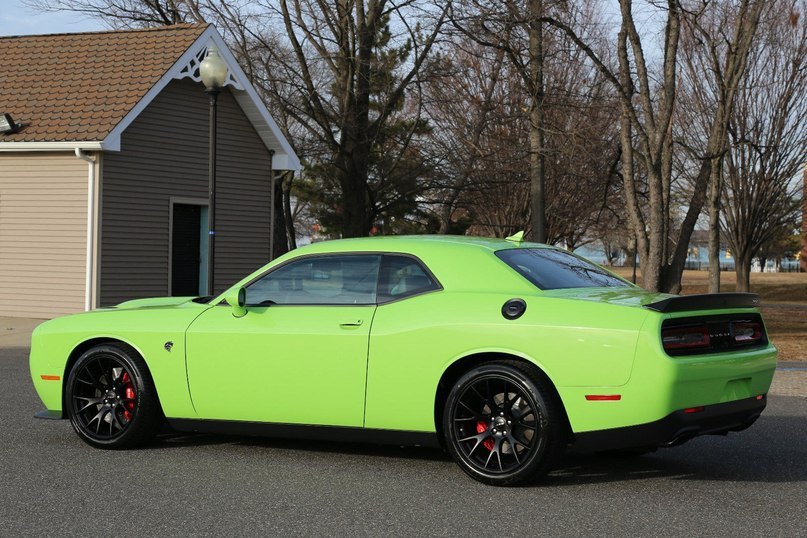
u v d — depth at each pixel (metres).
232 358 6.59
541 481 6.06
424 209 27.83
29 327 17.73
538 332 5.70
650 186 17.83
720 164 20.59
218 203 21.83
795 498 5.64
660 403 5.43
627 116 17.73
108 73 20.08
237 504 5.46
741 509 5.37
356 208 25.73
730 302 5.85
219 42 21.11
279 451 6.98
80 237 18.75
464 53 27.42
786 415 9.06
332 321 6.34
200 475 6.20
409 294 6.27
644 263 17.95
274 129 22.53
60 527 5.00
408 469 6.37
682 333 5.58
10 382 10.81
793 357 15.55
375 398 6.18
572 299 5.79
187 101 20.86
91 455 6.84
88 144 18.06
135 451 6.99
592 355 5.55
